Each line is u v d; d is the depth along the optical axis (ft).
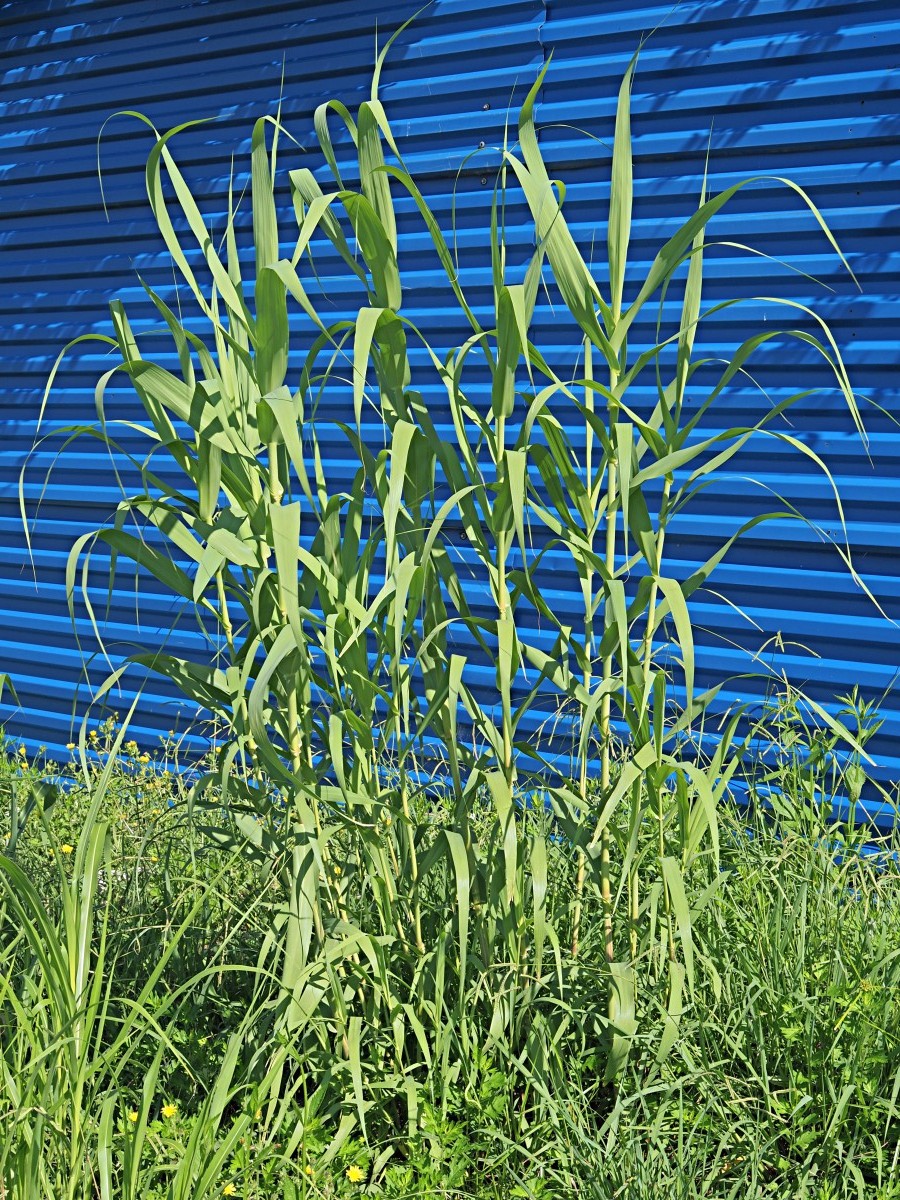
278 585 7.61
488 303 14.62
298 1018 7.58
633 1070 8.17
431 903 9.23
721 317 13.09
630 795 8.51
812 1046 8.11
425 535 8.36
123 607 18.45
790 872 9.75
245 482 8.04
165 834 11.93
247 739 8.32
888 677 12.65
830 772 12.92
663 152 13.17
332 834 7.80
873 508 12.55
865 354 12.36
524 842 8.54
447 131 14.60
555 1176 7.43
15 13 18.34
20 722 19.77
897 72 11.82
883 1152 7.71
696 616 13.55
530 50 13.96
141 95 17.31
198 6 16.66
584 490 7.85
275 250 7.72
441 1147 7.54
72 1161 6.52
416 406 8.13
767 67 12.51
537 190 7.47
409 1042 8.45
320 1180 7.35
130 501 7.40
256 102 16.28
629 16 13.21
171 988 9.31
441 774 13.88
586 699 7.94
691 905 9.00
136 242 17.76
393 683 7.65
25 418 19.22
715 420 13.32
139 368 7.31
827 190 12.37
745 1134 7.68
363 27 15.24
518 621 14.62
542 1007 8.53
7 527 19.63
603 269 13.69
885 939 9.07
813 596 13.01
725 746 7.91
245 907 9.68
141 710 18.39
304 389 8.00
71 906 7.08
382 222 7.80
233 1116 8.24
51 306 18.70
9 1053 7.38
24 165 18.65
